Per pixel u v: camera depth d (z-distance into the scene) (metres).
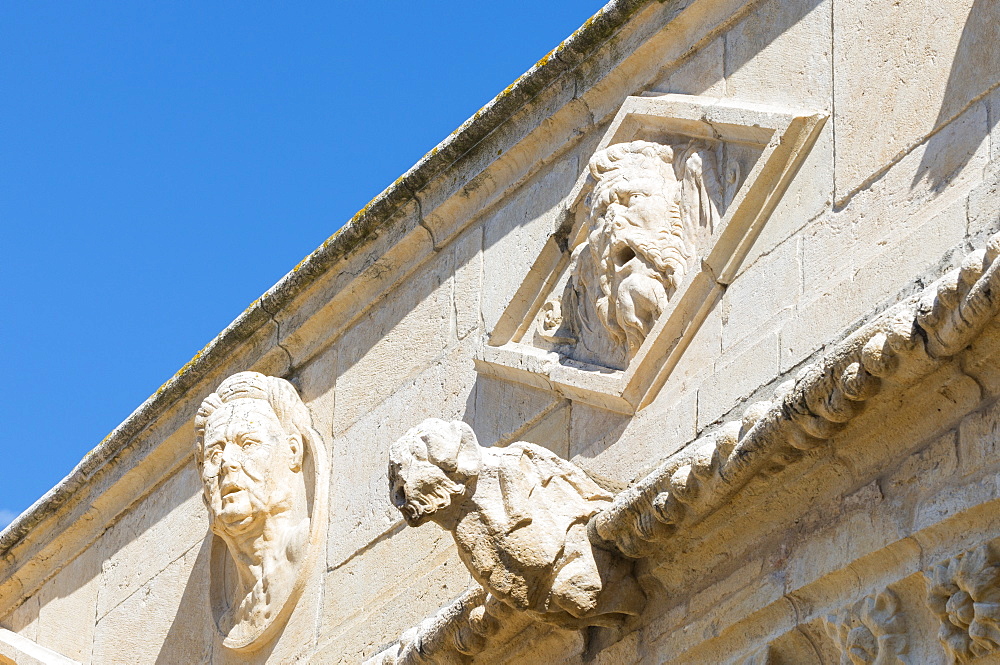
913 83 10.52
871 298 10.07
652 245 11.52
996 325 8.70
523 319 12.78
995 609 8.62
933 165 10.14
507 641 11.20
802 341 10.38
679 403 11.05
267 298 15.05
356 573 13.46
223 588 14.94
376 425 13.96
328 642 13.34
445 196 13.93
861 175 10.56
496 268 13.38
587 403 11.84
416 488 10.38
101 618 16.19
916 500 9.10
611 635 10.73
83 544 16.86
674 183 11.77
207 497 14.37
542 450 10.79
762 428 9.41
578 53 12.95
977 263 8.52
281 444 14.46
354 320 14.64
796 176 10.98
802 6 11.53
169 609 15.38
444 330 13.66
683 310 11.23
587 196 12.16
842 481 9.58
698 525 10.12
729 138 11.55
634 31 12.64
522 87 13.28
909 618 9.09
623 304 11.51
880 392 9.12
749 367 10.65
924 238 9.92
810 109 11.06
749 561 9.98
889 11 10.89
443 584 12.55
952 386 9.05
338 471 14.15
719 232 11.13
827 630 9.41
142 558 16.03
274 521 14.27
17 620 17.30
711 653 10.06
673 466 9.98
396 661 11.60
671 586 10.49
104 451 16.50
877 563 9.24
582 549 10.54
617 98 12.73
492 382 12.88
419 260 14.18
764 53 11.65
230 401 14.66
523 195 13.41
